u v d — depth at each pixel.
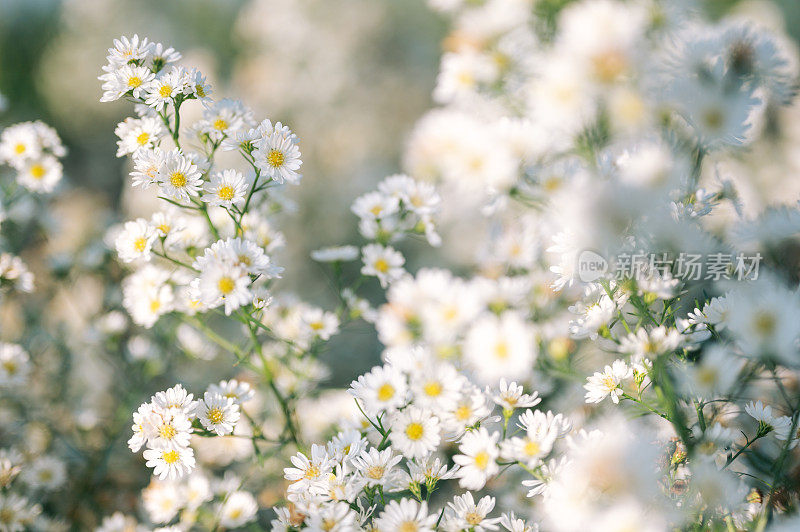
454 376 0.62
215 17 1.98
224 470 0.78
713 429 0.61
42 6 2.08
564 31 0.62
